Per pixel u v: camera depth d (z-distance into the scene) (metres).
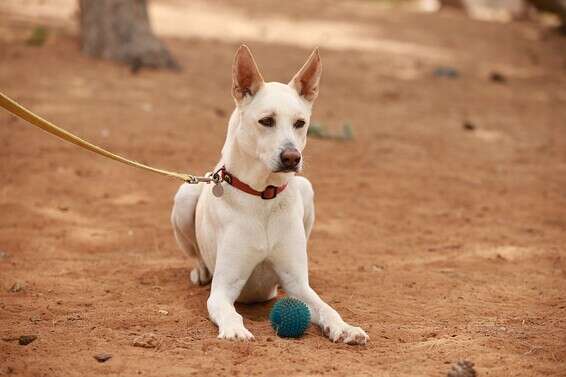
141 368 6.32
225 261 7.69
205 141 15.88
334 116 18.98
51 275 9.10
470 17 36.91
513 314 8.05
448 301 8.47
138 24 21.70
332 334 7.13
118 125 16.45
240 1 36.19
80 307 8.03
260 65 23.19
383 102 20.83
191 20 30.08
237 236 7.64
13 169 13.54
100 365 6.38
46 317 7.69
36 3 29.30
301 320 7.12
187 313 7.82
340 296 8.57
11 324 7.44
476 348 6.86
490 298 8.59
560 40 31.67
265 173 7.51
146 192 12.95
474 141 17.70
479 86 23.44
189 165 14.40
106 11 21.59
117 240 10.68
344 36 29.59
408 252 10.51
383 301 8.43
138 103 18.25
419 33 31.30
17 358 6.52
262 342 6.96
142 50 21.31
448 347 6.91
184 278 9.16
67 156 14.39
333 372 6.32
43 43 22.64
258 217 7.66
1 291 8.48
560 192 14.06
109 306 8.06
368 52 26.92
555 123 19.81
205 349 6.75
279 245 7.77
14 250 10.05
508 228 11.78
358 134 17.58
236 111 7.86
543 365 6.52
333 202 12.90
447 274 9.47
